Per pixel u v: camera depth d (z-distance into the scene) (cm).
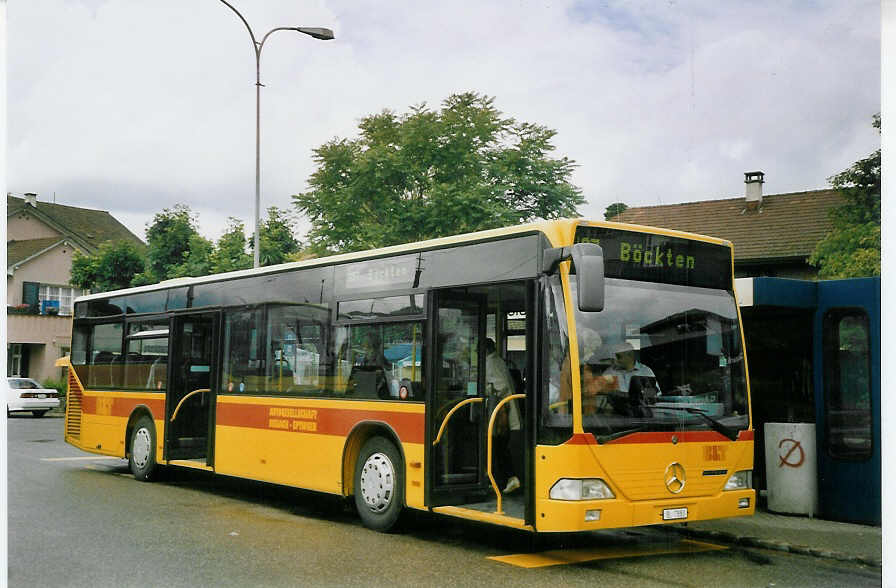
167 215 3400
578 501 734
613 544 903
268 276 1175
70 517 1021
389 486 938
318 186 2562
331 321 1047
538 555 837
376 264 995
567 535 955
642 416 781
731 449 829
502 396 928
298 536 916
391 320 957
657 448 780
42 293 3391
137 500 1180
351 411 989
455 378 908
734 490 827
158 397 1365
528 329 800
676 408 803
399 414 923
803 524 978
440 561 798
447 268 900
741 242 2908
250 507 1136
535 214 2536
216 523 995
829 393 1027
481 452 917
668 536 954
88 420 1547
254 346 1184
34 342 3350
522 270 816
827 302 1043
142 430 1395
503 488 927
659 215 3206
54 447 2070
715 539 925
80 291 3459
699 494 802
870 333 991
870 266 1834
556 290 778
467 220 2373
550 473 749
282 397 1107
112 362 1504
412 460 902
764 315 1143
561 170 2520
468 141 2489
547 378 768
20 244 3434
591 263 718
